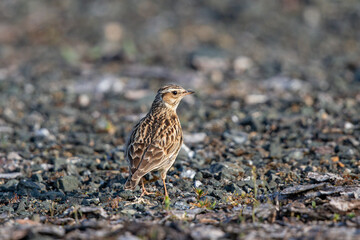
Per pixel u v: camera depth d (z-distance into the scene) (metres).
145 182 13.05
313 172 12.91
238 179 13.10
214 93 23.61
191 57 28.31
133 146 11.67
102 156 15.87
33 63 29.09
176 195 12.02
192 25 35.09
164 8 38.78
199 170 13.95
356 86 24.05
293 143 16.19
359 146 15.63
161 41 32.31
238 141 16.84
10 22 36.72
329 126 17.86
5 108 21.86
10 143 17.38
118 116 20.88
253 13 36.97
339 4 39.19
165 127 12.15
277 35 33.94
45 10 38.78
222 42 31.91
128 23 36.00
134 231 9.00
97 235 8.83
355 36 34.06
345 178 12.39
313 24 36.06
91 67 28.20
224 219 9.90
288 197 11.05
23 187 12.71
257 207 10.15
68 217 10.54
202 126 18.95
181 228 9.13
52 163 15.13
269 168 13.94
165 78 25.88
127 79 25.86
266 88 24.16
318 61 29.39
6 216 10.75
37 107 22.05
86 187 13.05
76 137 18.09
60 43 32.88
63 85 25.17
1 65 28.92
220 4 38.69
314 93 22.80
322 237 8.51
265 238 8.68
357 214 9.77
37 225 9.72
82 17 37.28
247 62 27.86
